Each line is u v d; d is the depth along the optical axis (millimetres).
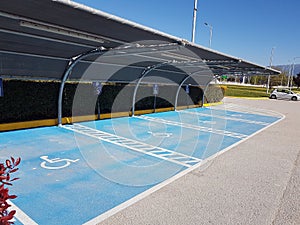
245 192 4094
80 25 4684
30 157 5344
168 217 3225
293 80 66188
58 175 4449
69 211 3273
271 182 4578
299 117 14797
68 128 8562
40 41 6098
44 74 8492
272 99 31250
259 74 14844
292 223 3217
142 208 3426
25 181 4133
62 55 7938
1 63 7203
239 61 9266
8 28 4953
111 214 3242
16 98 8055
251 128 10633
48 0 3377
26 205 3383
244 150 6879
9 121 8000
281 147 7387
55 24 4660
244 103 23766
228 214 3371
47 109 9000
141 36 5480
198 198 3797
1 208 1318
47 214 3184
